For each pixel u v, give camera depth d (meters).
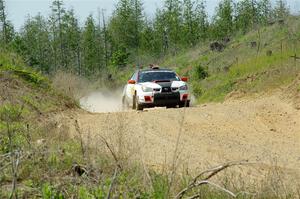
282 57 36.62
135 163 8.70
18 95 18.33
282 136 15.27
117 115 18.55
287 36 49.50
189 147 13.49
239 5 94.81
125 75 77.06
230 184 8.71
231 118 18.16
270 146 13.80
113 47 101.69
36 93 20.81
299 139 14.80
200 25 97.25
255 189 8.20
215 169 5.57
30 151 8.59
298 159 12.19
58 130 12.50
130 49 100.06
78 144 10.55
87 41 99.69
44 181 7.56
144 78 24.64
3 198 6.71
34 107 17.89
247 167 10.91
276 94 23.84
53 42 101.88
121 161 8.09
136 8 104.06
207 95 37.28
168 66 75.44
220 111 19.59
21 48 83.50
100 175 7.29
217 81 46.66
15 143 9.40
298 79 22.80
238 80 34.56
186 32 95.69
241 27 92.06
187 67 66.75
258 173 10.34
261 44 54.97
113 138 12.61
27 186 7.39
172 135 15.15
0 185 7.17
